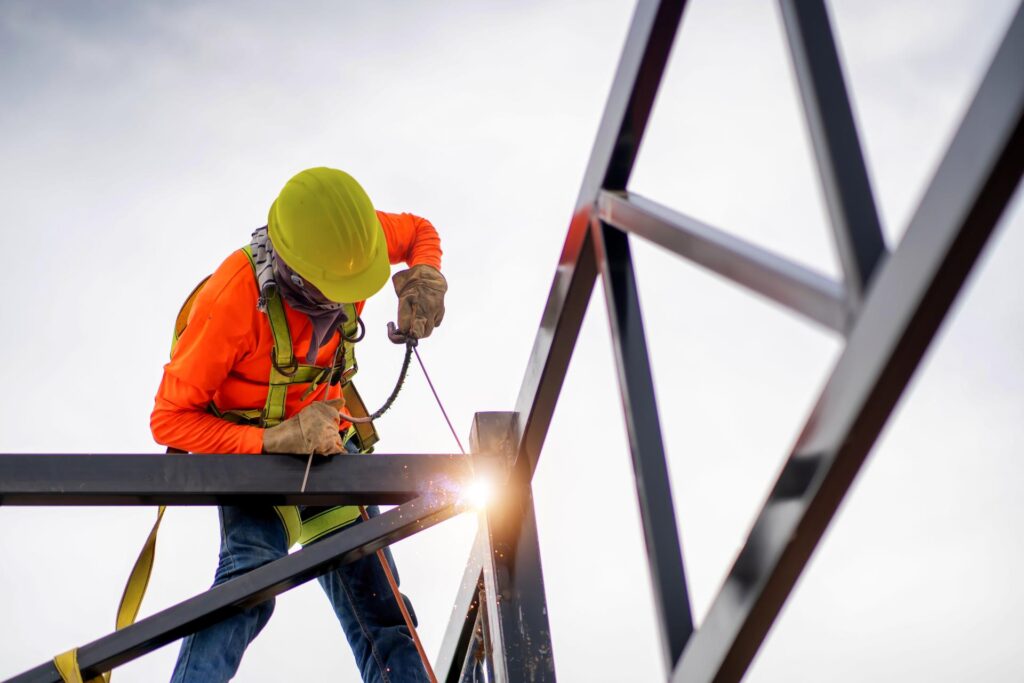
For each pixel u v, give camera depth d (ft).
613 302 7.90
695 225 6.79
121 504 10.19
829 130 5.49
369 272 10.79
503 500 10.80
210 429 10.46
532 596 10.44
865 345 5.20
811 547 5.84
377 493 10.53
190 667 10.18
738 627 6.19
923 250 4.91
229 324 10.39
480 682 12.76
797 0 5.79
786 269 5.82
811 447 5.65
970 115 4.84
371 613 11.48
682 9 7.48
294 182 10.73
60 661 9.62
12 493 9.84
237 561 10.80
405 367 11.18
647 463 7.22
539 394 10.08
